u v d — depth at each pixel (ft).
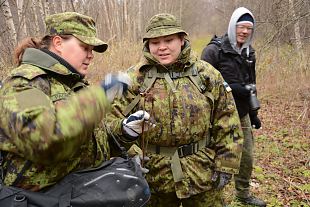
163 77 7.57
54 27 5.28
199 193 7.93
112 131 6.63
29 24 31.78
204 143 7.88
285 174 14.76
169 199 8.06
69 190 4.99
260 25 32.60
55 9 36.17
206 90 7.79
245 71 11.09
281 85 29.35
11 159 4.84
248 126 11.39
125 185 5.26
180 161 7.58
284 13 29.48
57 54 5.30
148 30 7.48
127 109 7.45
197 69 7.77
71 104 4.39
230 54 10.86
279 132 20.83
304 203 12.17
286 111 24.98
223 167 7.92
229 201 12.24
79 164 5.33
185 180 7.59
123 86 5.13
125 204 5.19
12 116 4.31
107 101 4.70
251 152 11.50
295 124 22.04
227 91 7.97
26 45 5.39
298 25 29.94
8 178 4.84
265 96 28.78
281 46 32.89
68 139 4.25
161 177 7.62
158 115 7.42
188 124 7.43
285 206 12.20
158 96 7.46
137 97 7.54
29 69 4.83
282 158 16.66
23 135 4.24
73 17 5.29
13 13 31.09
